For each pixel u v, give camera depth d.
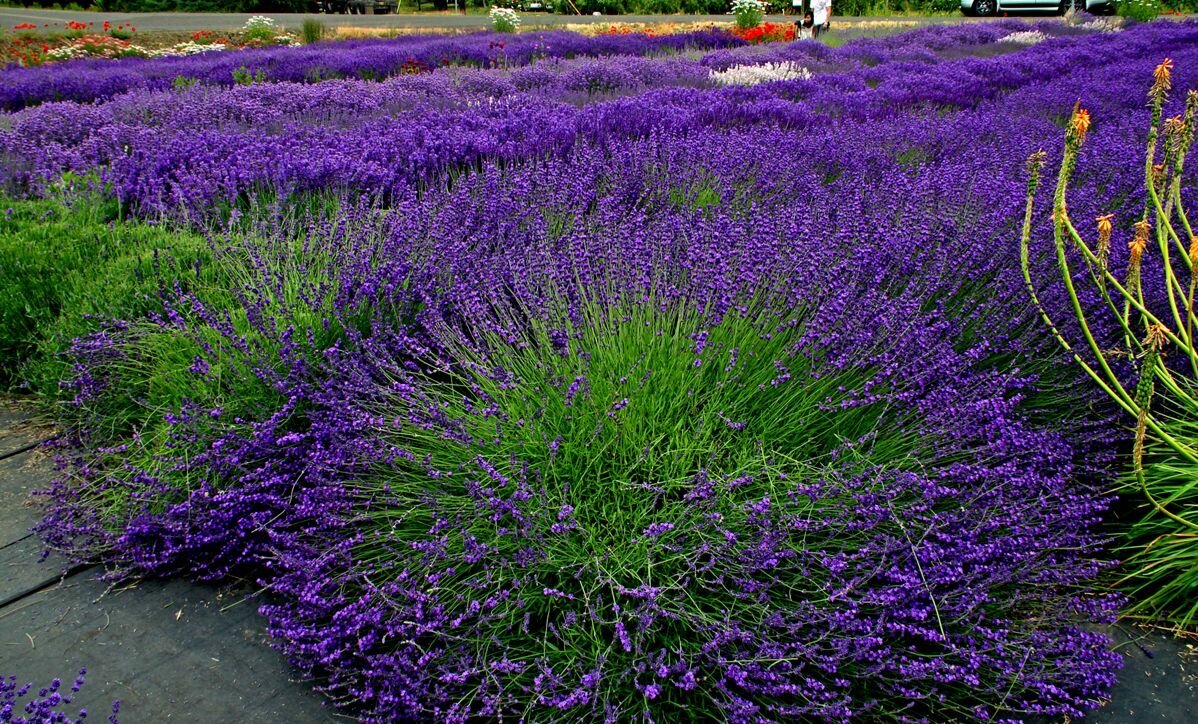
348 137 6.41
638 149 5.52
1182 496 2.64
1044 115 7.71
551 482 2.48
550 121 6.78
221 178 5.34
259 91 9.59
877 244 3.47
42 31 20.91
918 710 2.11
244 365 3.02
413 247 3.71
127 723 2.12
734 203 4.66
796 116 7.50
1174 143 2.33
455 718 1.94
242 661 2.34
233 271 3.75
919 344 2.78
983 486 2.36
